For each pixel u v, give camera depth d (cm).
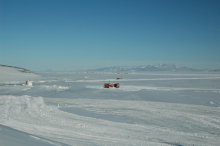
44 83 6412
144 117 1781
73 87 4988
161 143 995
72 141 848
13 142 647
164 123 1566
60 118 1570
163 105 2497
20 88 4234
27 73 10656
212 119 1712
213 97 3391
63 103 2575
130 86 5509
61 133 1010
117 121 1614
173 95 3659
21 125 1139
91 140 914
